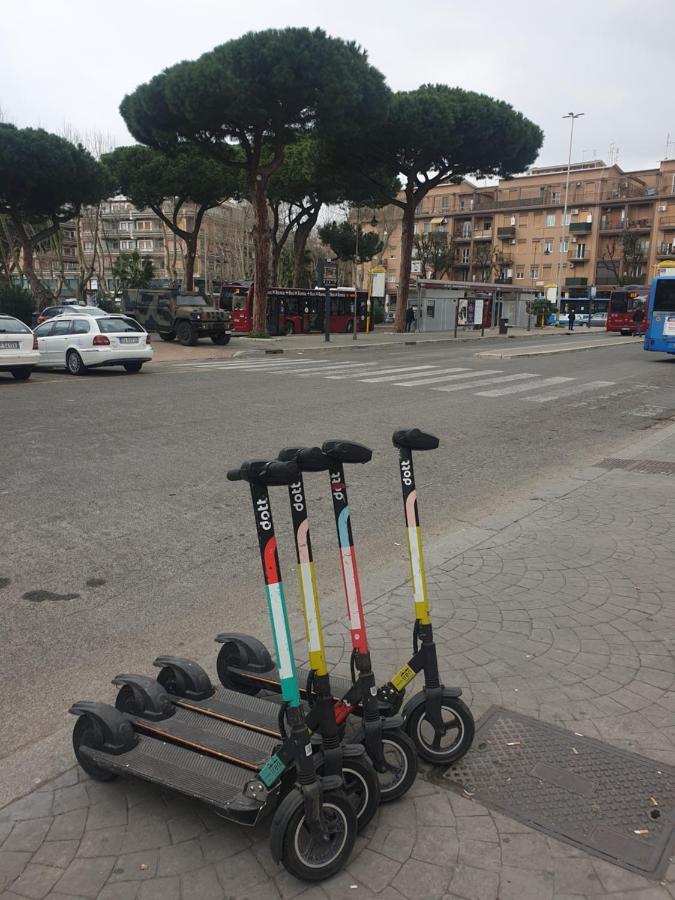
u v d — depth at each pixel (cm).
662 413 1265
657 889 205
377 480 737
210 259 7900
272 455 826
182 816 236
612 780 254
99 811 239
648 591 418
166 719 263
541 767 260
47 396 1277
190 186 3812
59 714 308
